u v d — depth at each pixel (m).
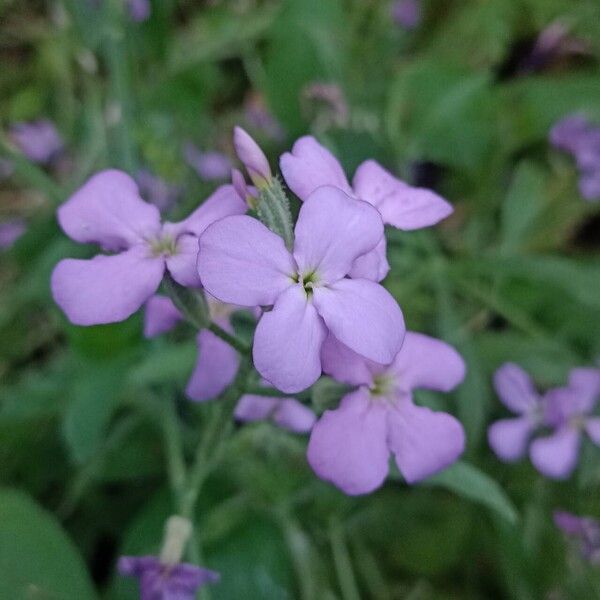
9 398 0.08
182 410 0.08
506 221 0.11
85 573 0.06
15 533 0.06
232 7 0.13
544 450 0.08
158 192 0.10
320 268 0.05
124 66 0.10
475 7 0.13
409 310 0.10
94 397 0.07
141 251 0.05
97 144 0.10
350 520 0.08
